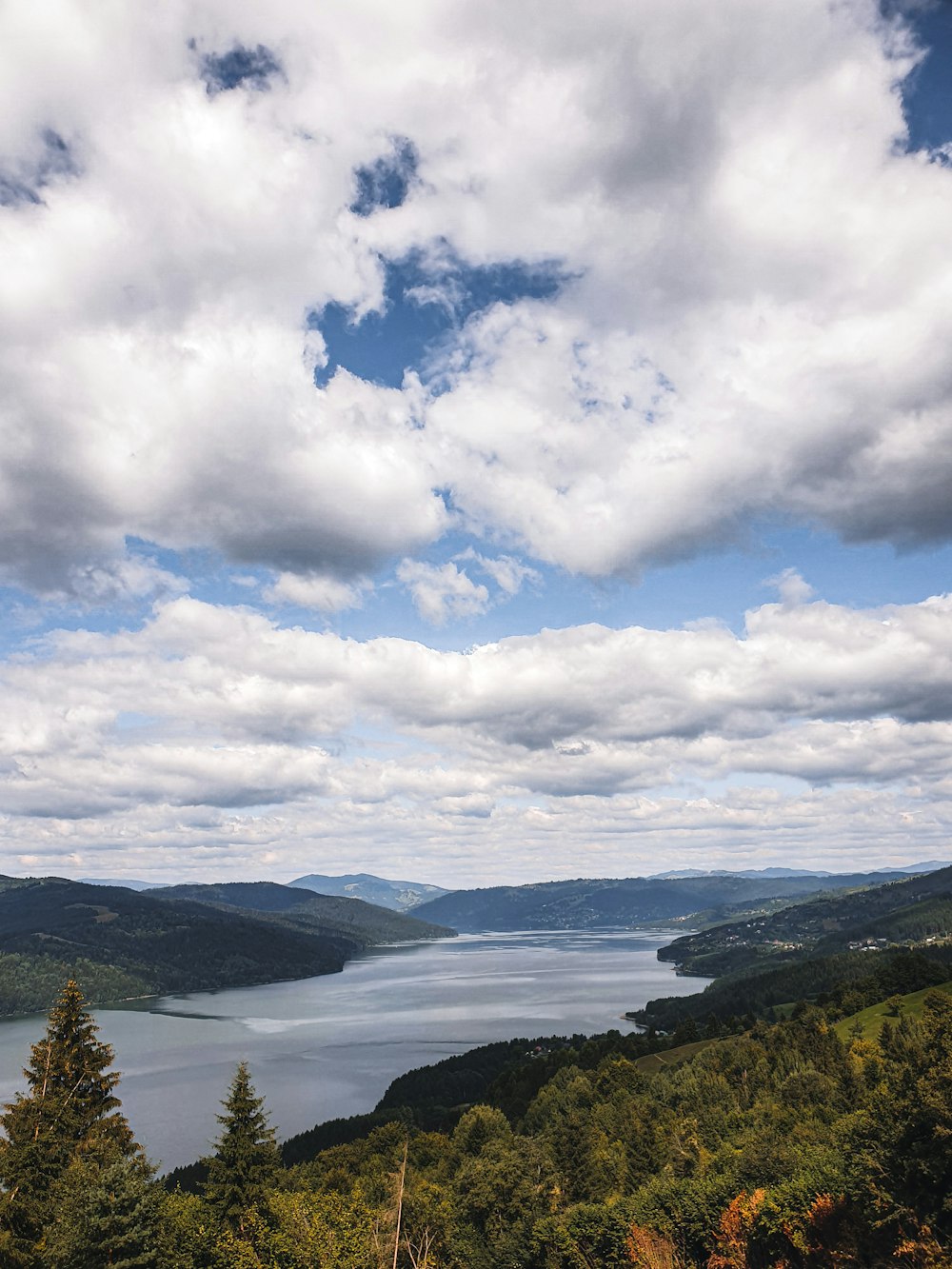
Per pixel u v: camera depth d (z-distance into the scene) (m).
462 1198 99.25
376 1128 149.62
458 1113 183.25
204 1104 198.38
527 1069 199.00
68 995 84.31
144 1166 61.00
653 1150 118.50
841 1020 193.12
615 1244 85.06
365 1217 74.56
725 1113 127.50
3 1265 59.88
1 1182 68.88
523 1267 91.44
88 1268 54.97
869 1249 60.81
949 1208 53.09
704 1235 80.75
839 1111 109.00
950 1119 53.44
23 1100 76.94
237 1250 64.06
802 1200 69.44
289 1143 163.12
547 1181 109.75
